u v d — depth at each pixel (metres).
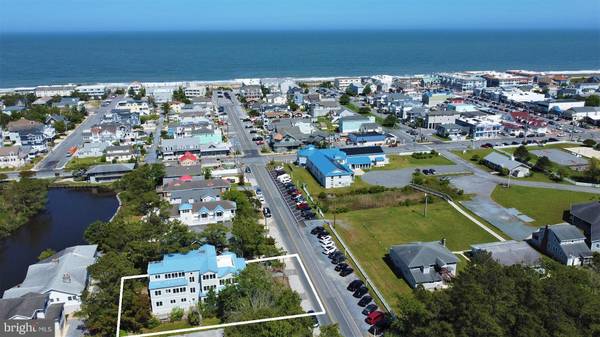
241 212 92.75
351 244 84.31
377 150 132.38
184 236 75.94
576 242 77.50
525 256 76.62
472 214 97.19
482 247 79.38
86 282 69.00
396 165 130.38
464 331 48.25
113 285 62.00
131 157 135.38
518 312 50.22
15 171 127.75
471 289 51.22
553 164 126.00
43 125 161.38
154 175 112.44
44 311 61.62
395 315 61.56
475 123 161.62
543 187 113.00
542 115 190.25
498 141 153.75
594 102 190.38
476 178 119.62
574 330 47.69
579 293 52.44
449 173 123.25
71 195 113.69
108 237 79.44
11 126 155.00
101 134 152.62
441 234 88.12
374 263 77.62
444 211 98.75
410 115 183.75
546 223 92.50
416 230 89.88
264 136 160.62
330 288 70.44
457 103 196.62
